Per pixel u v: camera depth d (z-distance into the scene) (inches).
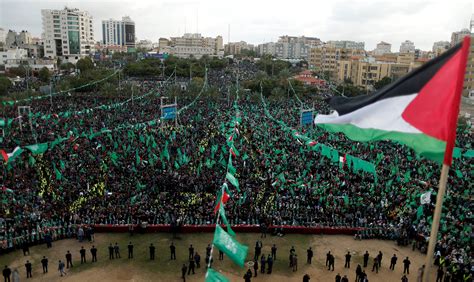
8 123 2342.5
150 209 1393.9
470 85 5083.7
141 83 4776.1
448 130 448.5
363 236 1334.9
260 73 5428.2
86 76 4252.0
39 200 1403.8
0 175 1592.0
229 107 3410.4
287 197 1477.6
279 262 1178.0
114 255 1189.7
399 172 1729.8
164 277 1081.4
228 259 1188.5
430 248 450.3
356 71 5969.5
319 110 3444.9
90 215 1350.9
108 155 1840.6
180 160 1815.9
